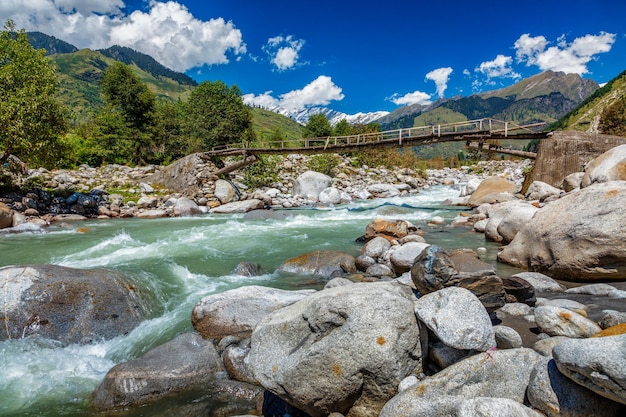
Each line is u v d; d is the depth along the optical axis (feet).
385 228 45.50
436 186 125.49
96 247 43.19
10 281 23.12
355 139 150.51
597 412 10.75
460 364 12.92
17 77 61.87
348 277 31.55
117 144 130.41
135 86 139.64
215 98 164.76
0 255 39.27
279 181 110.63
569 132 65.98
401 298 15.07
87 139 133.49
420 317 14.32
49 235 50.21
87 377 18.85
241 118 164.96
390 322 14.11
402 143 78.84
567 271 27.07
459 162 201.05
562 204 30.37
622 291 21.99
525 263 30.89
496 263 33.19
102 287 24.85
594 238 25.67
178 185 88.17
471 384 12.49
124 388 16.89
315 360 13.89
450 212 67.41
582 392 11.07
